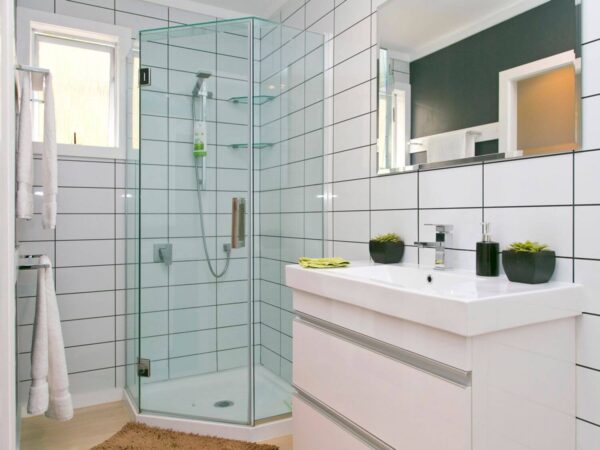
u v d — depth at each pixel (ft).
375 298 4.03
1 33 4.58
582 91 4.02
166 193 7.63
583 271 3.98
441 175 5.47
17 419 5.87
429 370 3.59
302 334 5.32
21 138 5.30
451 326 3.25
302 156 7.66
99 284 8.49
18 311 6.26
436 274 4.91
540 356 3.69
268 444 6.53
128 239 8.59
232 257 7.38
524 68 4.50
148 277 7.52
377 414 4.08
